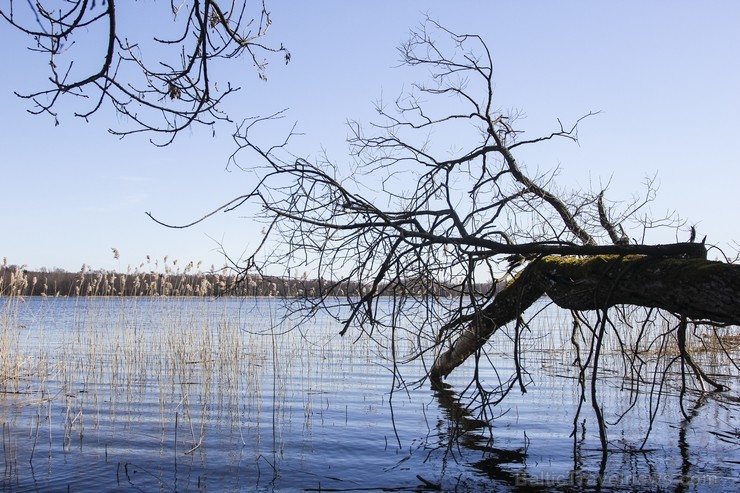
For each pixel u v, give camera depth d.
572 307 6.77
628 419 8.12
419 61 8.60
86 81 3.19
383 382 11.19
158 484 5.50
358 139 8.30
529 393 10.01
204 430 7.51
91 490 5.32
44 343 16.25
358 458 6.36
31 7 2.87
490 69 8.44
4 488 5.36
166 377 11.31
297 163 5.93
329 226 5.98
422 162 8.28
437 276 6.47
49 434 7.23
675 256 5.41
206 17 3.26
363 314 6.40
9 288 11.32
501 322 8.55
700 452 6.52
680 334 5.82
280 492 5.31
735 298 4.62
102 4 2.99
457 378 11.61
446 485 5.50
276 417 8.28
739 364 12.19
